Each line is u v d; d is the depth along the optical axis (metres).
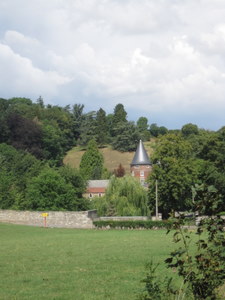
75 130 197.88
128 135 187.75
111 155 184.12
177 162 70.88
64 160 175.00
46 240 41.94
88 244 36.53
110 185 71.44
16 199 74.88
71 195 72.56
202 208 9.73
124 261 25.09
